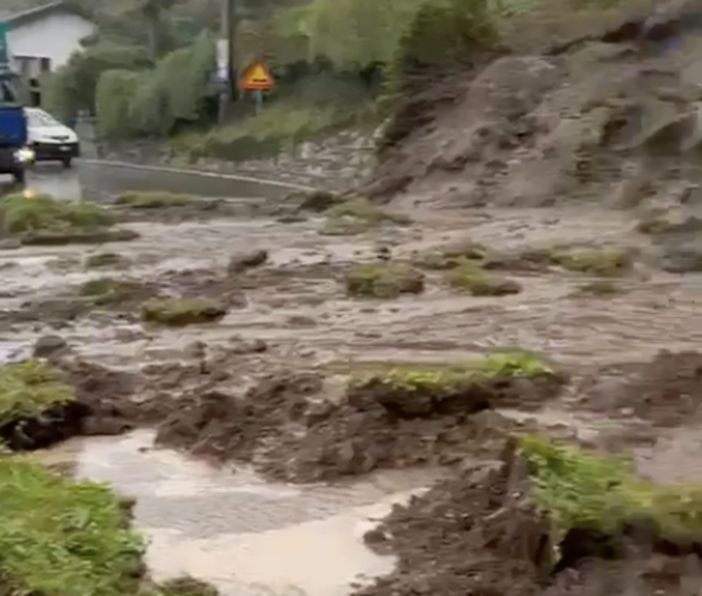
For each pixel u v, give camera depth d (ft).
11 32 232.53
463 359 36.70
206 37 171.73
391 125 94.89
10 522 22.07
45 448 29.73
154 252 61.57
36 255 61.57
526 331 41.29
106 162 156.35
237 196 98.84
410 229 69.15
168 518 24.77
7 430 29.81
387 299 47.70
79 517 22.85
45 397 31.27
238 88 145.48
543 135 82.58
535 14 98.37
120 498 25.43
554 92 85.76
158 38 187.83
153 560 22.53
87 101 183.32
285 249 61.62
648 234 61.46
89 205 77.51
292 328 42.75
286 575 21.83
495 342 39.68
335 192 94.38
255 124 135.03
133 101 161.48
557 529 21.26
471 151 85.30
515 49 94.84
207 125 152.66
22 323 44.91
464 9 95.40
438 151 88.63
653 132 75.92
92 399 32.42
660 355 36.73
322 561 22.40
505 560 21.77
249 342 40.22
